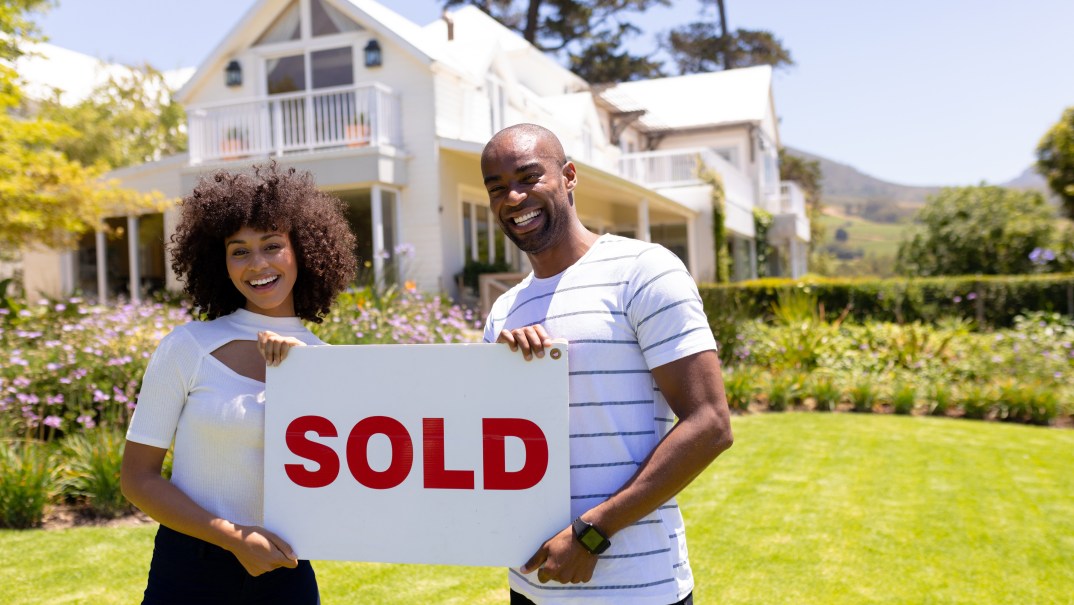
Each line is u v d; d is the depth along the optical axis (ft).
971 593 12.19
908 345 32.53
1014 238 74.28
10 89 31.99
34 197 31.83
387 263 36.55
